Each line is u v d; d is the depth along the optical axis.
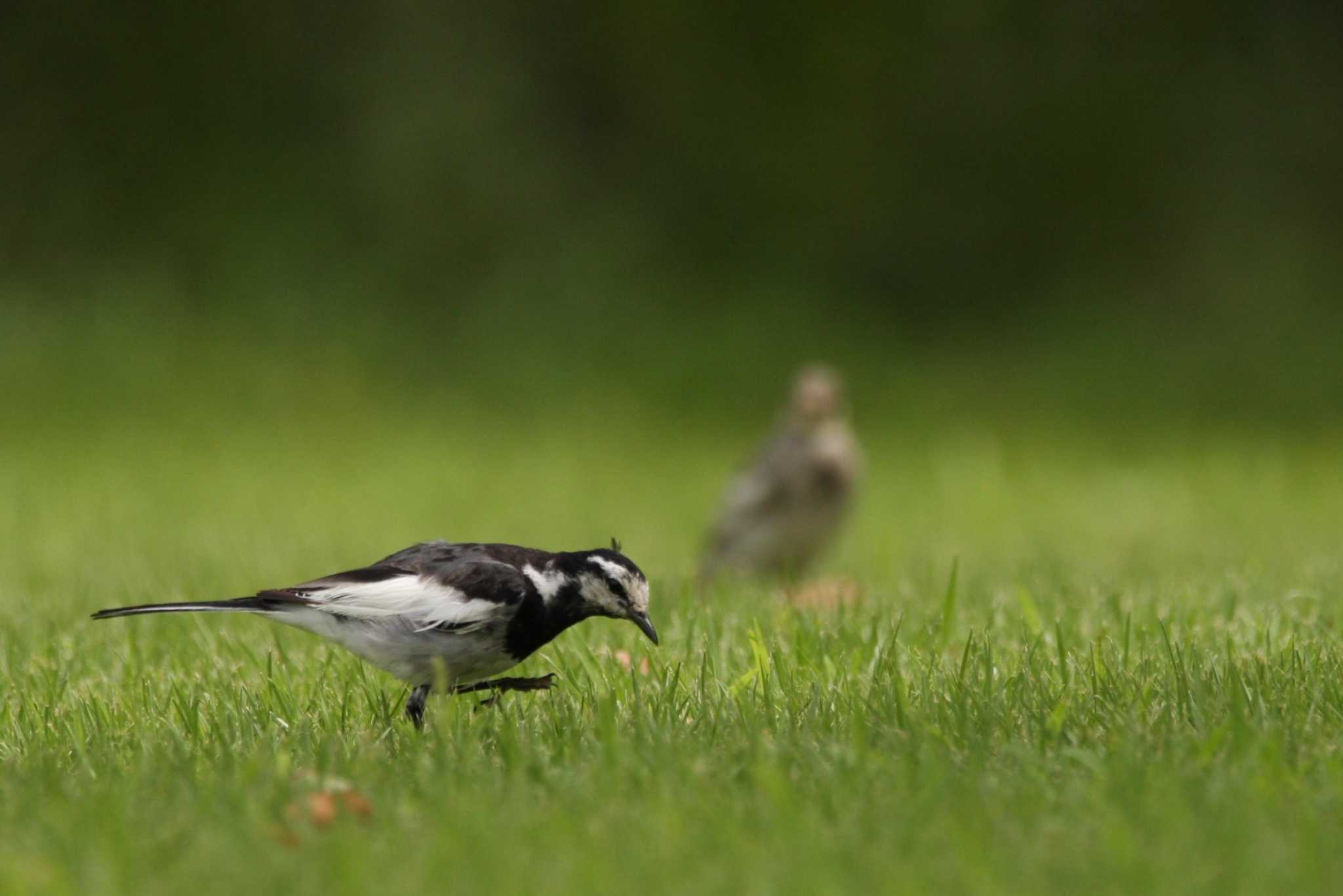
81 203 24.41
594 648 6.50
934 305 26.19
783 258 26.19
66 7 25.09
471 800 4.09
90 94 24.97
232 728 5.08
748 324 24.80
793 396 11.61
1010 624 6.81
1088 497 15.88
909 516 14.93
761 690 5.56
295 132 25.45
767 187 26.70
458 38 26.38
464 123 25.75
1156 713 4.95
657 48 26.81
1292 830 3.74
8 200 24.28
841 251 26.45
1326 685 5.06
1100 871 3.52
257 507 15.01
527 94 26.55
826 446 11.34
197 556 10.93
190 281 23.75
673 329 24.52
